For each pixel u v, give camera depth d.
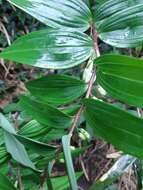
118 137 0.28
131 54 0.79
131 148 0.28
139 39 0.33
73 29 0.32
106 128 0.29
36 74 1.11
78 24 0.33
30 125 0.36
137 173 0.38
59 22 0.33
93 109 0.29
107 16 0.34
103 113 0.29
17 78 1.11
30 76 1.11
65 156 0.27
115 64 0.28
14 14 1.15
